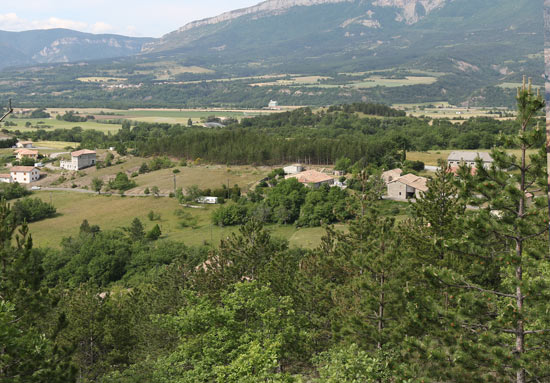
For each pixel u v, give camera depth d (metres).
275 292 40.94
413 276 29.66
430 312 22.45
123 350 40.41
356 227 36.62
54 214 144.62
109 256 90.94
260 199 139.12
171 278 49.09
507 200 21.08
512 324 20.17
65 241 110.25
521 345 20.75
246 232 46.78
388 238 29.78
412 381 21.39
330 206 114.19
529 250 20.73
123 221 136.12
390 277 28.64
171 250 94.44
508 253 21.33
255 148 190.50
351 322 28.03
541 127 20.12
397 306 27.64
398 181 116.81
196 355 28.67
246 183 160.75
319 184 142.50
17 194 167.38
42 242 121.38
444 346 22.78
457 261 30.98
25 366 21.09
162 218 135.88
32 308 22.94
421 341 22.78
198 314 29.14
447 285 22.61
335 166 166.75
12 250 23.39
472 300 21.47
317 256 41.25
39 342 21.69
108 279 89.00
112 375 29.84
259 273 44.03
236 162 190.50
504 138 21.31
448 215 36.09
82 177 192.38
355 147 171.62
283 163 185.38
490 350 20.39
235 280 45.22
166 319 30.42
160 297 46.94
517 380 20.31
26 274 22.95
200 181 167.50
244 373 24.36
